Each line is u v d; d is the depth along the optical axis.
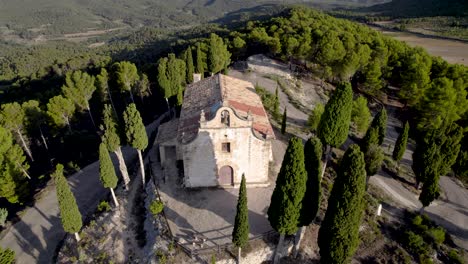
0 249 30.59
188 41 136.75
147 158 47.69
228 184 37.88
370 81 67.50
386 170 46.09
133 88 74.38
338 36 76.12
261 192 36.78
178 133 37.31
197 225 32.56
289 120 57.06
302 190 25.62
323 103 67.44
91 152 57.72
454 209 39.59
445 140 39.34
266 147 35.38
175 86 60.78
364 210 36.50
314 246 31.61
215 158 35.78
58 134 65.00
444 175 43.47
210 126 33.78
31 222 41.84
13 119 54.94
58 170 30.45
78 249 34.16
